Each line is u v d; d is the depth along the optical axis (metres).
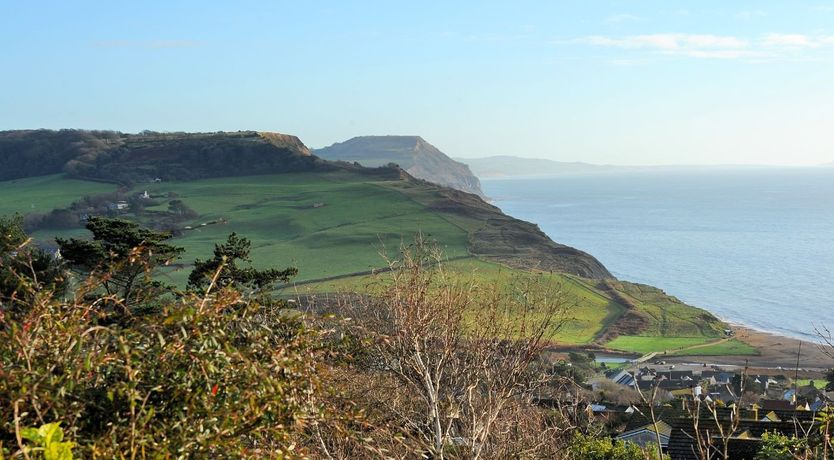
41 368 4.12
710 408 7.25
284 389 4.57
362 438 5.53
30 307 4.54
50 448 3.57
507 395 9.28
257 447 4.59
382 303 9.50
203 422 4.26
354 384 7.70
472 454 8.55
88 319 4.77
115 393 4.20
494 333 9.38
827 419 7.55
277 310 6.09
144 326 4.59
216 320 4.62
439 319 9.39
